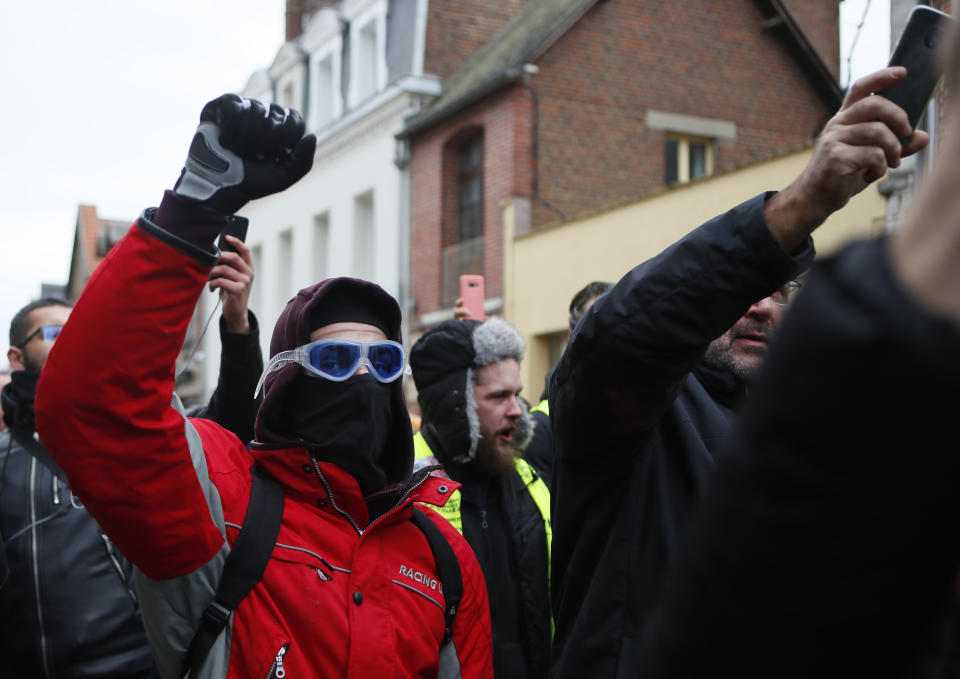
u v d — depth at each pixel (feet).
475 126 50.14
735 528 1.84
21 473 10.25
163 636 5.94
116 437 5.29
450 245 52.42
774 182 31.48
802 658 1.78
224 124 5.28
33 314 11.03
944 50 1.75
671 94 50.85
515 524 9.98
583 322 5.48
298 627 6.03
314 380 6.84
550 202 47.32
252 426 8.79
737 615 1.83
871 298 1.69
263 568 6.06
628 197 49.39
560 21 47.73
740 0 53.06
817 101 54.80
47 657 9.78
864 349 1.63
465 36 57.36
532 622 9.60
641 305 5.15
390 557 6.66
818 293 1.80
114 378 5.20
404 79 55.31
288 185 5.43
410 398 25.12
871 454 1.62
